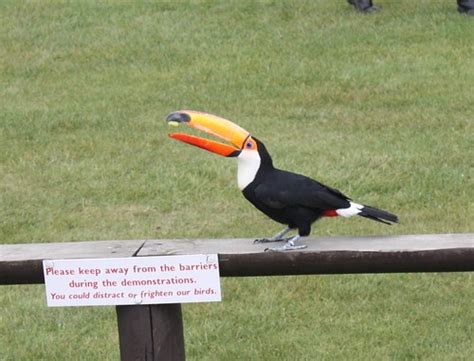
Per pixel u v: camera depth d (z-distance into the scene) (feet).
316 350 28.35
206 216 38.45
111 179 42.09
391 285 32.22
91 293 18.42
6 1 66.74
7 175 42.98
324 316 30.42
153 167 43.04
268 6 63.87
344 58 55.36
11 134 47.34
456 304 30.96
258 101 50.55
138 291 18.30
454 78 52.11
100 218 38.65
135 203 39.93
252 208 38.96
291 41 58.13
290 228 20.34
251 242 19.63
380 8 62.39
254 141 20.07
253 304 31.27
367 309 30.78
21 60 57.88
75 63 57.16
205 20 62.13
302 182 20.07
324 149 43.98
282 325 29.91
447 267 18.39
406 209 38.19
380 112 48.49
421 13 61.31
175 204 39.68
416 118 47.39
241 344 28.86
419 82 51.75
